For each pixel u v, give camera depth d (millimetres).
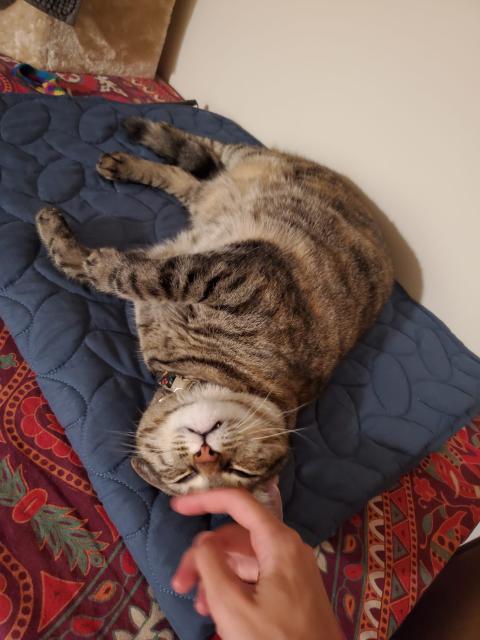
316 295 405
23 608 268
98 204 469
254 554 198
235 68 624
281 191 494
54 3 512
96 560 298
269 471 355
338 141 537
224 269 370
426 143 462
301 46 537
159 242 473
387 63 469
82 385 347
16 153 461
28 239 408
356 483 375
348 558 348
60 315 373
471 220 451
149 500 322
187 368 376
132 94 637
